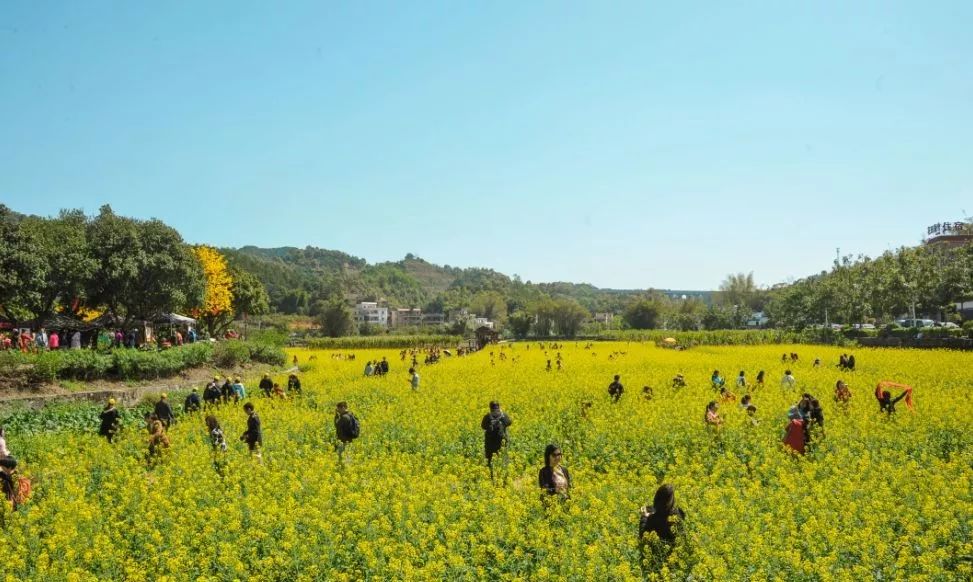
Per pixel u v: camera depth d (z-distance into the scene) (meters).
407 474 14.52
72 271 43.12
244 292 81.44
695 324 153.12
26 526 11.30
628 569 8.77
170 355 35.34
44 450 17.89
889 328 69.25
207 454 16.58
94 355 30.89
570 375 37.81
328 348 97.38
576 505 11.20
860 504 11.25
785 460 14.98
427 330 159.00
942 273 71.31
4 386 26.31
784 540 9.88
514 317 152.75
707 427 18.02
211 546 10.13
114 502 13.37
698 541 9.48
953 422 18.36
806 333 81.00
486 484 13.61
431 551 10.09
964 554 9.29
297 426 21.28
